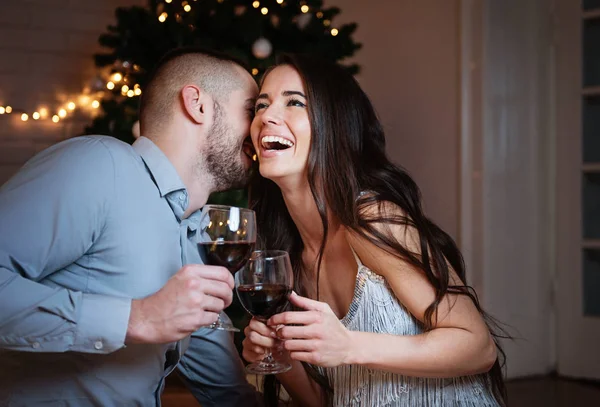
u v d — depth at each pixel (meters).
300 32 3.81
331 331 1.38
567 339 4.02
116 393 1.44
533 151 4.07
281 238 1.84
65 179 1.36
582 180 3.99
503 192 3.99
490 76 3.99
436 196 4.38
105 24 5.21
